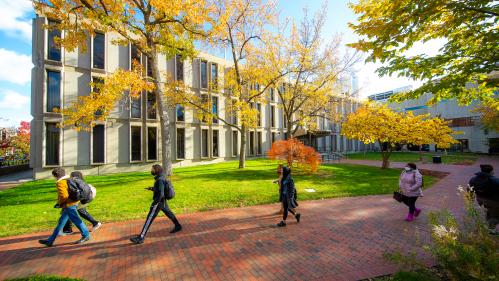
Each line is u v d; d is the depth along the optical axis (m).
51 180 15.70
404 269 3.97
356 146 51.56
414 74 5.54
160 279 3.85
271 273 3.97
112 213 7.51
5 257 4.66
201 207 8.22
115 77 12.32
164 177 5.79
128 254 4.75
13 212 7.75
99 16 11.27
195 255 4.68
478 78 5.32
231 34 18.20
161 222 6.77
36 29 16.97
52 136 17.17
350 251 4.75
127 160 20.20
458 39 5.05
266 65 18.67
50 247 5.12
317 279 3.77
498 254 3.04
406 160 28.56
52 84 17.23
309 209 7.91
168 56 13.88
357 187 11.40
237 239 5.45
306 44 18.86
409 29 4.59
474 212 3.68
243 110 17.19
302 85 19.95
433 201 8.84
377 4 5.02
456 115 44.06
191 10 12.19
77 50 18.08
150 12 13.73
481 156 34.69
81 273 4.05
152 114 21.88
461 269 3.07
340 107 26.55
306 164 16.06
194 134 24.95
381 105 17.48
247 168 19.33
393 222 6.50
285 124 36.97
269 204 8.71
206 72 26.56
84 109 11.98
